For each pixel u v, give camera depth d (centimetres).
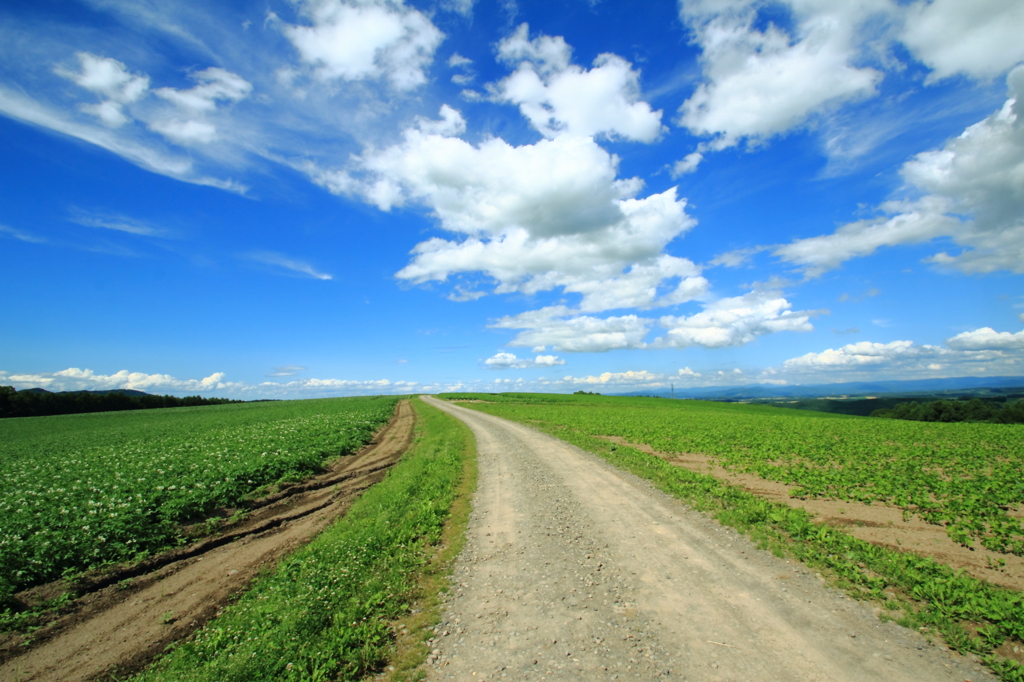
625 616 645
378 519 1133
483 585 775
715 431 2905
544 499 1327
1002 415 6309
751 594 693
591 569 816
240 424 3841
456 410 6062
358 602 691
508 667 534
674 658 537
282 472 1808
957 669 499
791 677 493
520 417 4484
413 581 799
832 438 2519
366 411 5056
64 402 8494
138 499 1273
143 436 3281
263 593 790
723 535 961
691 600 683
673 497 1289
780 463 1817
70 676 615
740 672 505
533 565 848
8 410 7444
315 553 935
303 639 580
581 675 511
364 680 523
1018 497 1216
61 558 938
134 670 623
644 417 4284
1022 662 507
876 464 1727
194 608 804
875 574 739
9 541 941
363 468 2108
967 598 631
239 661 533
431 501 1307
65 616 789
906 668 503
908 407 7531
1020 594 645
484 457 2131
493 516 1182
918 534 957
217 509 1391
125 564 993
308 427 3145
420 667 545
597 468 1758
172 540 1140
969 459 1809
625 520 1091
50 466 1916
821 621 608
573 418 4200
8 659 662
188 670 567
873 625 594
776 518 1025
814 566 784
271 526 1288
